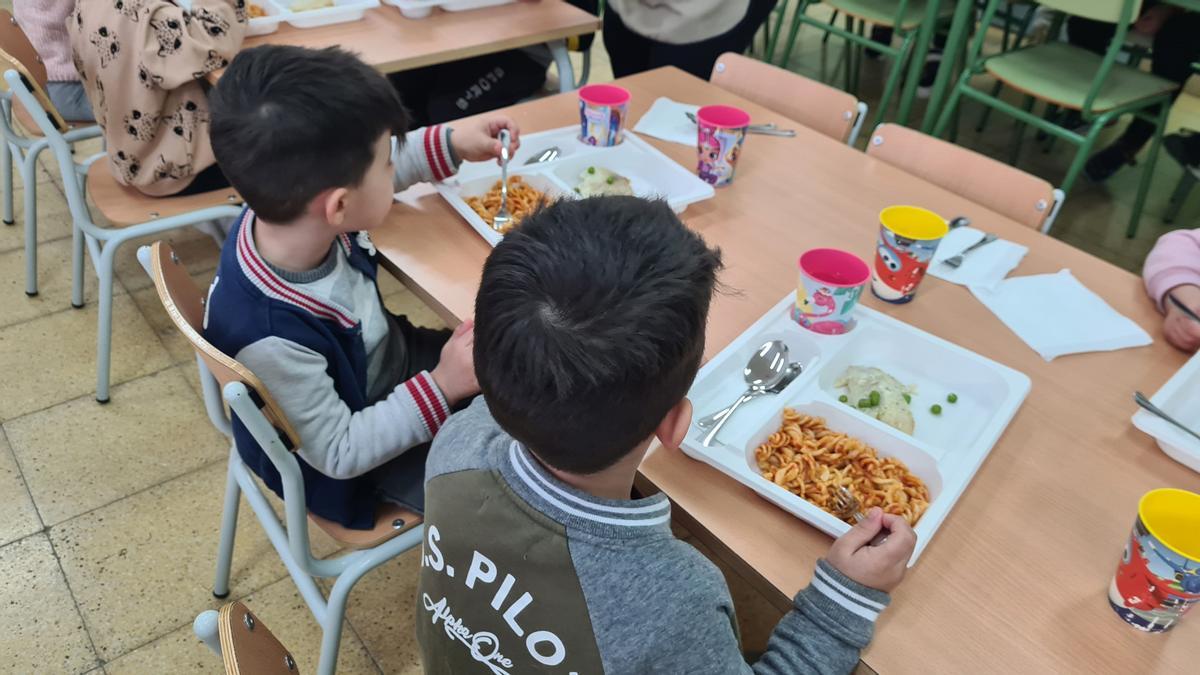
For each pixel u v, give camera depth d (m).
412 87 2.48
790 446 0.93
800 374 1.02
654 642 0.61
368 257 1.20
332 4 2.05
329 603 1.10
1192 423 0.99
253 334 0.96
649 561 0.63
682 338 0.59
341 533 1.12
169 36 1.61
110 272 1.75
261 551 1.64
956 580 0.80
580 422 0.60
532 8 2.21
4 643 1.45
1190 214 3.05
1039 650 0.74
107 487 1.74
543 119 1.62
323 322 1.02
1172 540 0.76
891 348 1.11
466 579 0.67
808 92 1.80
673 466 0.91
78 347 2.08
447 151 1.32
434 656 0.76
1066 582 0.80
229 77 0.94
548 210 0.64
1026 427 0.99
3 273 2.29
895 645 0.74
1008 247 1.34
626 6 2.50
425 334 1.43
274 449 0.91
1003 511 0.87
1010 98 3.83
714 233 1.32
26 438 1.83
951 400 1.05
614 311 0.57
